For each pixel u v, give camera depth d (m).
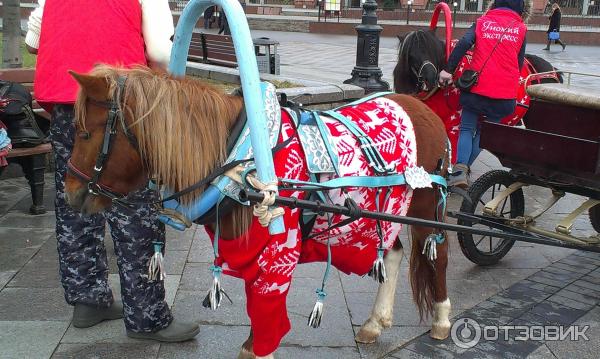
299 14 30.78
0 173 4.89
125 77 2.17
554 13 20.03
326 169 2.45
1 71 5.58
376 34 9.17
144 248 2.94
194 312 3.47
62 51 2.75
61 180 3.02
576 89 3.96
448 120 5.43
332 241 2.64
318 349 3.14
